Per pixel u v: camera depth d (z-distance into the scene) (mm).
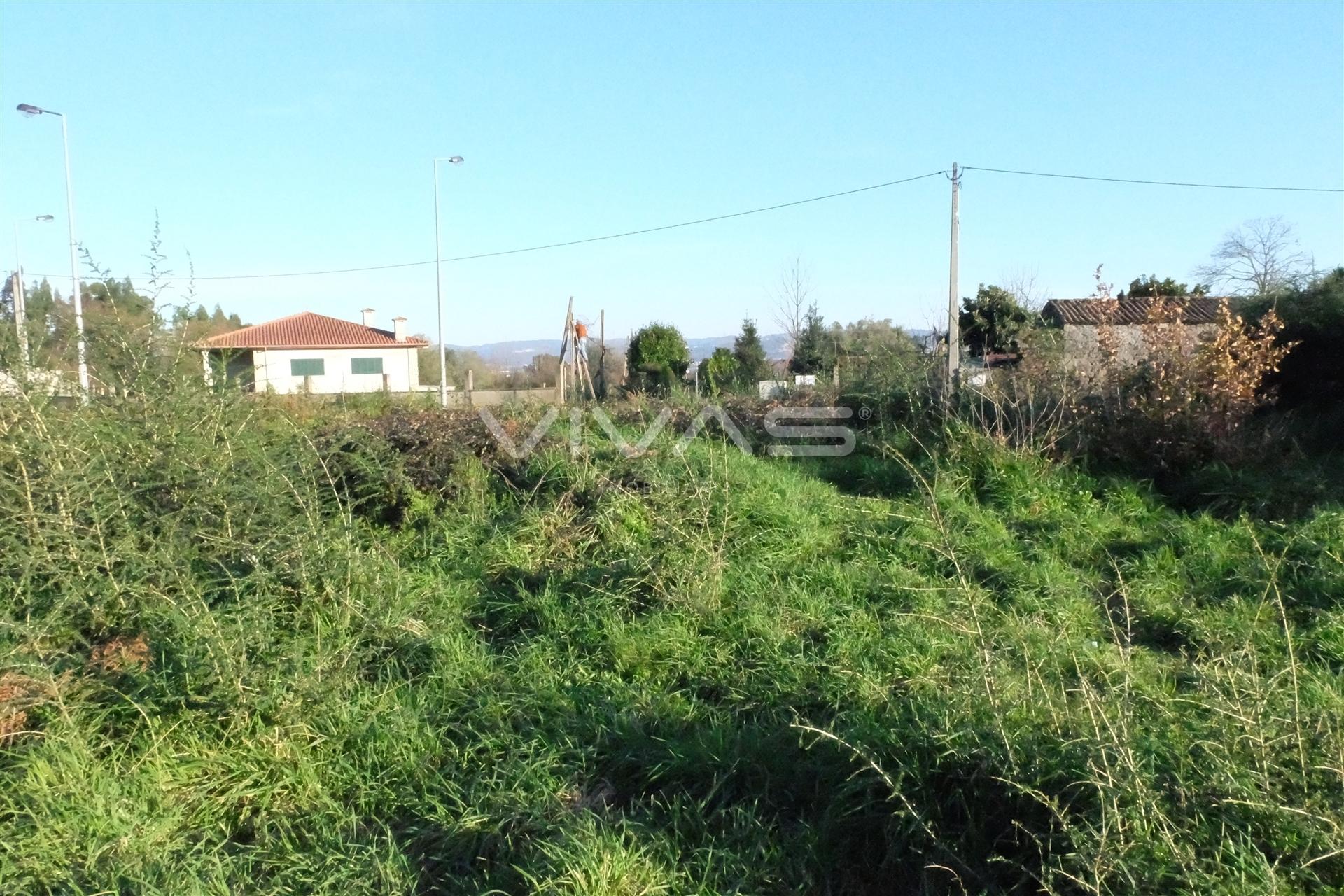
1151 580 6199
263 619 4574
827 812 3486
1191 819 2820
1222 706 3064
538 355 31188
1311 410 12156
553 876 3188
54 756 4012
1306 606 5633
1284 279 15078
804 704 4344
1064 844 2938
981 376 10641
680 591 5574
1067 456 8734
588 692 4633
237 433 5855
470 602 5926
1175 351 9148
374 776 4105
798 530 6750
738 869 3270
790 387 12875
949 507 7562
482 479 7863
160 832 3715
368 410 12469
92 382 5785
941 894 3143
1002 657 4113
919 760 3484
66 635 4652
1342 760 2768
